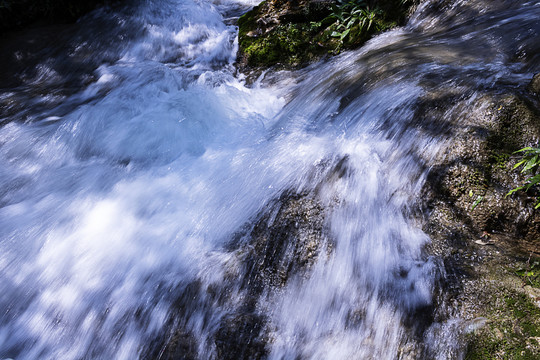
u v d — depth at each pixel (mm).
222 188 3572
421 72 4047
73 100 5391
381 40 5191
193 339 2646
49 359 2762
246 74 5785
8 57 6527
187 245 3180
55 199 3797
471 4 4852
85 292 3004
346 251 2863
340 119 4016
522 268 2516
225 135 4312
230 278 2895
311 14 5871
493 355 2143
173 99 4844
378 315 2523
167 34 6926
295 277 2824
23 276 3150
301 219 3119
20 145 4535
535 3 4473
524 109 3105
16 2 7059
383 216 3006
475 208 2842
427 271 2627
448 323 2354
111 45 6727
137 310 2854
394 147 3416
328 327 2570
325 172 3418
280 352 2506
